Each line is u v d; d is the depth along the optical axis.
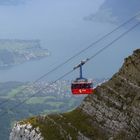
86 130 77.12
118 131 74.19
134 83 76.75
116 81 79.56
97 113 78.69
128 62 80.00
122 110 75.50
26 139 78.94
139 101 74.06
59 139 75.81
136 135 71.81
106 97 78.88
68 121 79.62
